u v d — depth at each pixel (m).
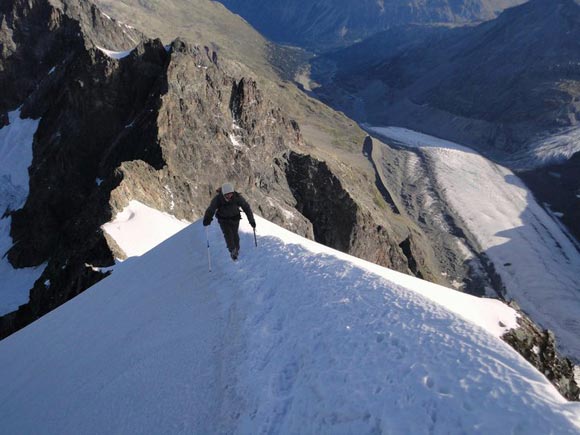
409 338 6.77
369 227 90.44
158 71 72.44
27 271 65.12
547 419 4.85
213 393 7.61
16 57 93.00
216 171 68.44
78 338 13.38
